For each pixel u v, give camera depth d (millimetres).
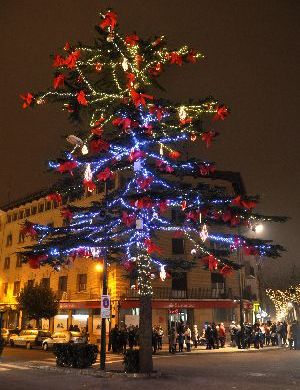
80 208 14617
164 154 14344
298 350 27266
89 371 14766
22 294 36906
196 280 35438
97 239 14609
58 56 11516
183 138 13914
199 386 11312
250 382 12133
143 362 13961
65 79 12844
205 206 13180
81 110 13445
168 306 33406
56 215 40906
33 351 29016
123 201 14016
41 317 36344
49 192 14609
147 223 14398
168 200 13227
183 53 12930
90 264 36156
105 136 13828
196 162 14211
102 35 12641
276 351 26547
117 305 32375
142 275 14570
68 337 29234
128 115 13195
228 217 13289
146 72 13328
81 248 14469
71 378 13445
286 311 57875
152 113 12898
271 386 11258
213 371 15336
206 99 12961
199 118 13516
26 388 11062
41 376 14047
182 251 35094
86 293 35812
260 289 53125
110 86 13586
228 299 35812
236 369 16016
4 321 44438
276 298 59594
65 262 14727
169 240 34938
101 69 13336
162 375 13820
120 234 15039
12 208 47969
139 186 13430
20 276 43844
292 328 28312
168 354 24578
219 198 13203
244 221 13500
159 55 13094
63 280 38594
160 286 34062
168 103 12961
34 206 44625
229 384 11688
